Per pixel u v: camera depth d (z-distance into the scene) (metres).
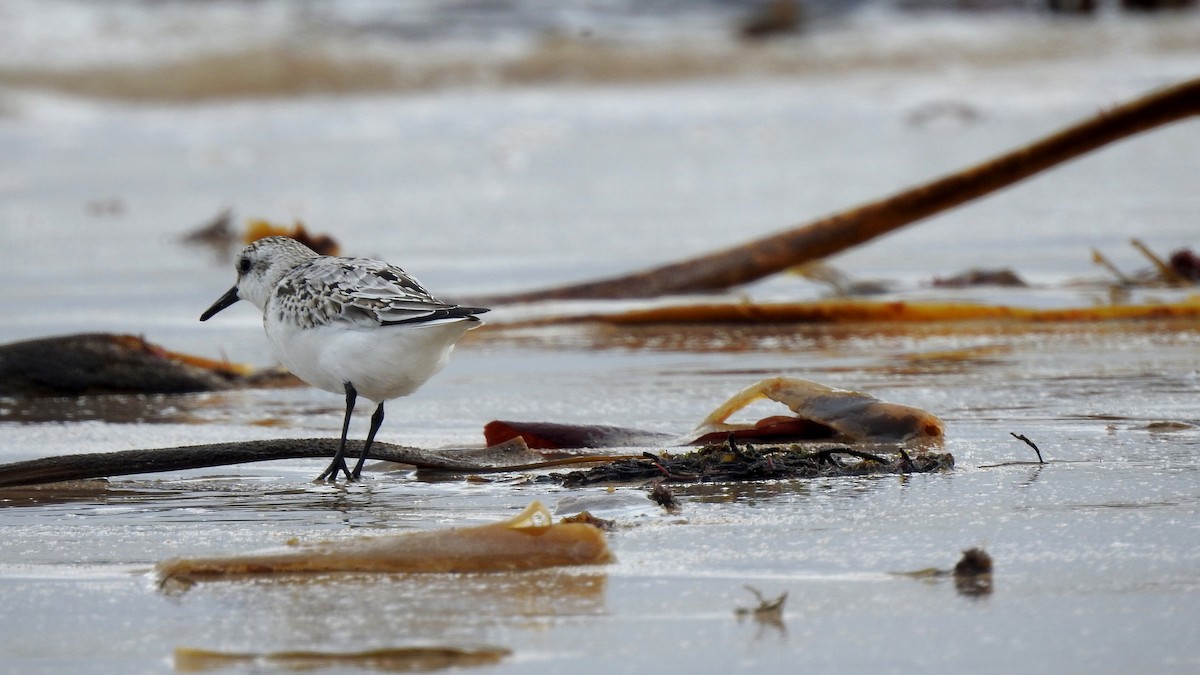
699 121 34.38
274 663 5.00
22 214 23.41
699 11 52.78
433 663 4.98
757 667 4.95
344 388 8.09
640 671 4.91
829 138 30.91
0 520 7.17
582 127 33.91
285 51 41.12
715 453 7.93
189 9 46.84
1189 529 6.50
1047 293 14.98
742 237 19.50
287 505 7.46
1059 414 9.38
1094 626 5.28
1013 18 54.06
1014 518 6.75
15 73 38.41
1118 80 39.56
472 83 41.84
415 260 18.00
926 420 8.59
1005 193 23.28
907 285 15.75
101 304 15.57
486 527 6.18
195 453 8.01
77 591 5.91
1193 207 20.89
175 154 30.59
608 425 8.82
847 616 5.43
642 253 18.41
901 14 54.38
